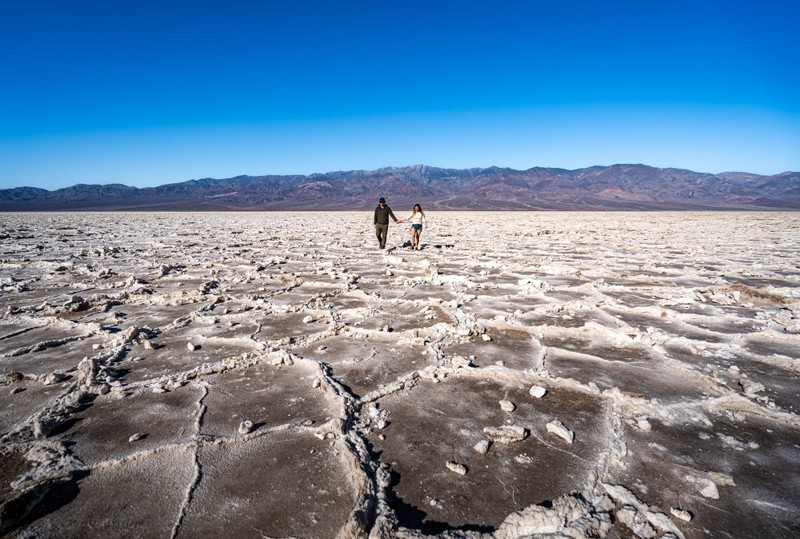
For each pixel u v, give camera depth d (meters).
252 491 2.48
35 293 7.79
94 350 4.82
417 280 8.86
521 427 3.15
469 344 5.05
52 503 2.38
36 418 3.26
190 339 5.19
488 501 2.43
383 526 2.16
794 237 19.80
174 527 2.21
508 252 13.87
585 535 2.11
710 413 3.43
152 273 9.70
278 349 4.81
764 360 4.54
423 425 3.24
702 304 6.98
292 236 20.62
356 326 5.73
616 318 6.15
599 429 3.18
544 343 5.09
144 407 3.49
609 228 27.05
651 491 2.50
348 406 3.46
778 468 2.73
